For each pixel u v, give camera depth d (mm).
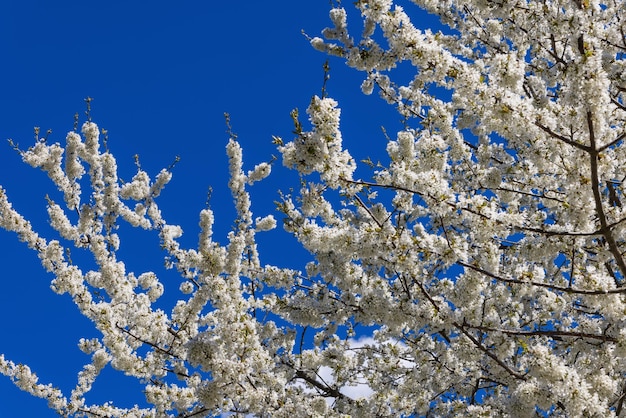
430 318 7031
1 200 9023
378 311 7168
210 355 6285
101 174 9555
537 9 6125
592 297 6438
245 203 10188
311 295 8836
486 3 6480
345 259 7605
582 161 6062
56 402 10016
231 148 10219
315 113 5527
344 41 6727
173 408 9477
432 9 9008
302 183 7312
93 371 10539
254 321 7461
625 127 5723
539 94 7656
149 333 8789
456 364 8648
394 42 5945
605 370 6930
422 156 7016
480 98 5730
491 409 8219
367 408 9000
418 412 9367
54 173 9398
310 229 6977
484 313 7750
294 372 9422
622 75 7434
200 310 8594
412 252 6656
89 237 9281
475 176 7832
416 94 9180
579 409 5875
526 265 8344
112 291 8836
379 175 7297
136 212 10531
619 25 7000
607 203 7266
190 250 9711
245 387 6680
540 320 8688
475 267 6594
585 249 7496
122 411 9945
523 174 7660
